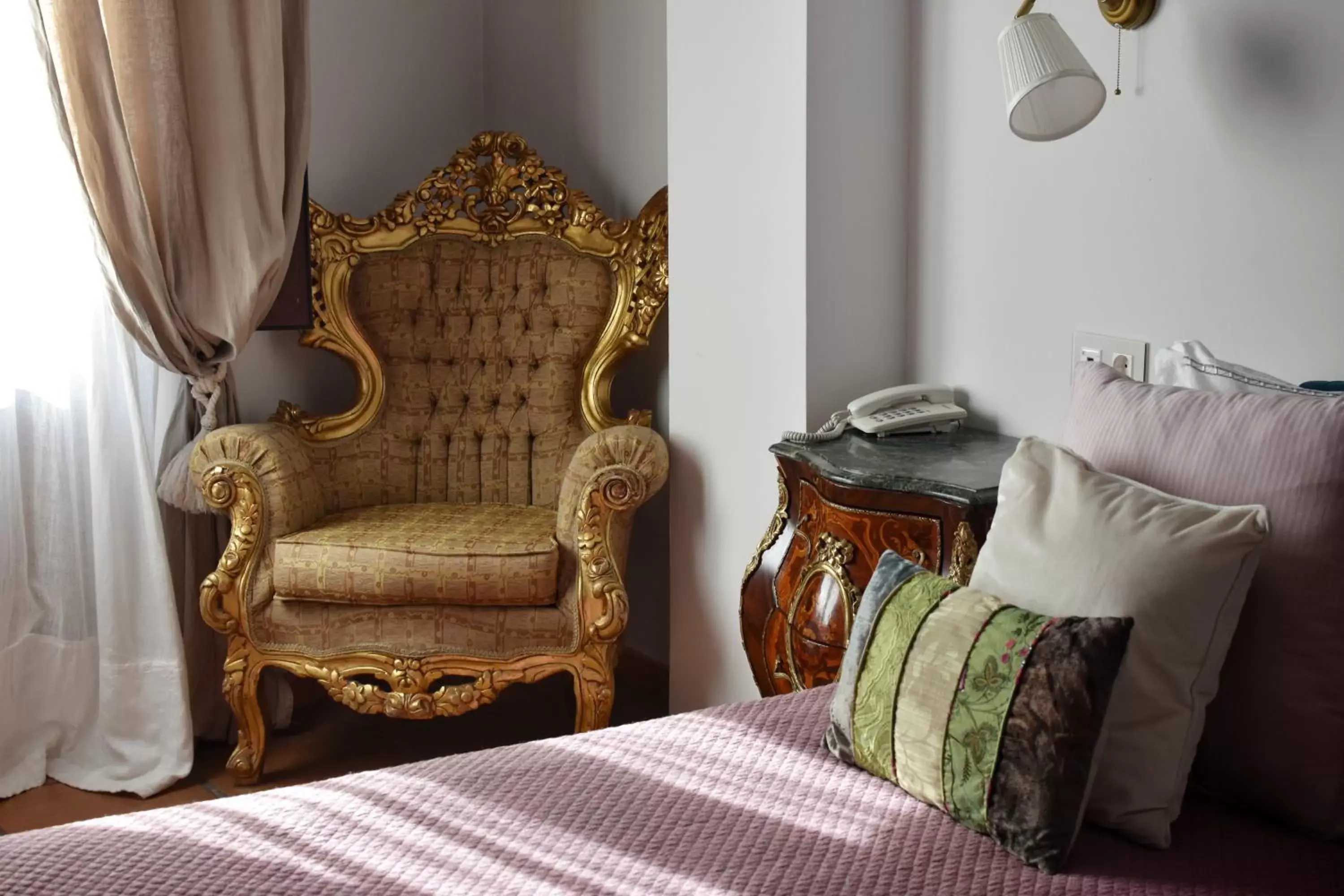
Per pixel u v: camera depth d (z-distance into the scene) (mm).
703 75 2713
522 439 3174
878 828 1414
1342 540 1374
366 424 3164
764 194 2605
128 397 2809
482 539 2762
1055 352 2357
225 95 2850
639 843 1380
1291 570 1390
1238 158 1992
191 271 2891
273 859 1343
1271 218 1953
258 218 2928
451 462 3182
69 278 2795
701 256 2781
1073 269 2301
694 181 2775
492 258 3223
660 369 3322
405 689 2729
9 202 2729
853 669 1567
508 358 3201
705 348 2809
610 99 3373
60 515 2834
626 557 2844
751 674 2807
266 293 2977
